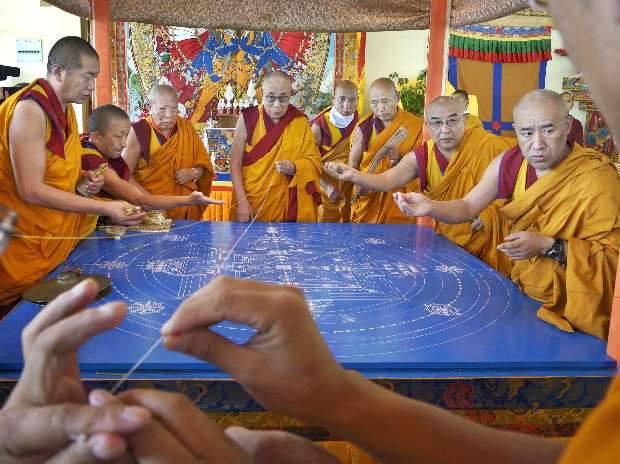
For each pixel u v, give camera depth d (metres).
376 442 0.55
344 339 1.42
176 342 0.49
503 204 2.45
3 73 5.14
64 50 2.28
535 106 1.96
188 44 6.19
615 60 0.30
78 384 0.47
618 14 0.29
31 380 0.44
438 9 3.25
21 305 1.61
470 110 5.37
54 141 2.29
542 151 1.98
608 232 1.81
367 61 6.77
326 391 0.52
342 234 2.67
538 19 5.72
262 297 0.49
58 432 0.39
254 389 0.52
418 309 1.66
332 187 4.20
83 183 2.54
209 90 6.32
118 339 1.38
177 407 0.44
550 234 1.92
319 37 6.34
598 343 1.46
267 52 6.33
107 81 3.41
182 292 1.75
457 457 0.56
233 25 3.49
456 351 1.37
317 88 6.43
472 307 1.68
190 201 2.91
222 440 0.45
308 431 1.24
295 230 2.75
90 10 3.33
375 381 1.26
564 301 1.68
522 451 0.57
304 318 0.50
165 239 2.48
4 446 0.41
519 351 1.39
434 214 2.35
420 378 1.27
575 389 1.30
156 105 3.43
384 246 2.44
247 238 2.54
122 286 1.81
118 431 0.38
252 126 3.54
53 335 0.43
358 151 4.36
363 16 3.47
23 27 6.04
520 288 1.87
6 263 2.10
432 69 3.31
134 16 3.39
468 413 1.29
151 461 0.40
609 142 6.17
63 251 2.34
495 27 5.73
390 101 4.17
